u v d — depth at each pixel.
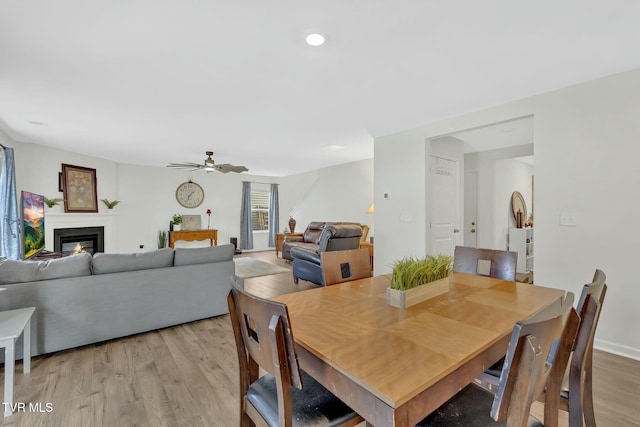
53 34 1.86
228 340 2.73
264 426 1.07
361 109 3.21
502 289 1.66
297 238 6.80
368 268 2.06
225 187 8.23
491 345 1.01
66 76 2.44
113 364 2.29
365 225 6.34
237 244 8.33
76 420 1.67
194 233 7.32
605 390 1.92
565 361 0.97
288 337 0.85
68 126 3.84
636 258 2.33
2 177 3.90
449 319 1.21
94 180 5.93
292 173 8.50
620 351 2.39
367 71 2.35
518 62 2.22
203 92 2.77
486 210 5.39
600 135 2.48
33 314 2.35
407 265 1.48
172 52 2.07
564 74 2.41
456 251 2.30
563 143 2.66
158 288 2.92
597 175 2.49
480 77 2.46
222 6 1.60
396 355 0.91
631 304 2.35
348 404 0.83
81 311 2.54
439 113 3.35
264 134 4.24
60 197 5.21
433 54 2.10
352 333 1.07
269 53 2.09
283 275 5.29
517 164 6.09
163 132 4.13
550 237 2.73
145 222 7.03
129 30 1.82
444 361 0.87
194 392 1.93
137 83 2.57
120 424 1.64
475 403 1.10
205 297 3.21
